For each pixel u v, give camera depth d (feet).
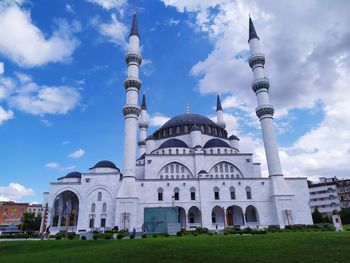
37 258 103.09
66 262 92.99
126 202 238.68
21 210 535.60
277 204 251.19
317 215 354.54
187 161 289.74
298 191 270.05
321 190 461.37
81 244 136.87
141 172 300.61
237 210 270.05
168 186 256.93
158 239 140.05
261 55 292.40
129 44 295.28
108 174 262.67
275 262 80.12
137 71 287.48
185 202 252.83
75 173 289.12
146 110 386.11
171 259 89.97
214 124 353.72
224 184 261.44
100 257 97.76
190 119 347.97
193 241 123.54
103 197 255.29
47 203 262.06
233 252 95.86
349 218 360.48
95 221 247.29
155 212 218.59
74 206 308.60
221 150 302.04
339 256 82.58
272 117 277.85
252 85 291.38
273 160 265.54
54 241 153.28
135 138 263.29
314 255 85.76
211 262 83.92
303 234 141.28
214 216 265.54
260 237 131.34
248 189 263.08
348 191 435.53
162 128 352.28
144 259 91.71
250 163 294.46
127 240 143.02
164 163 286.87
